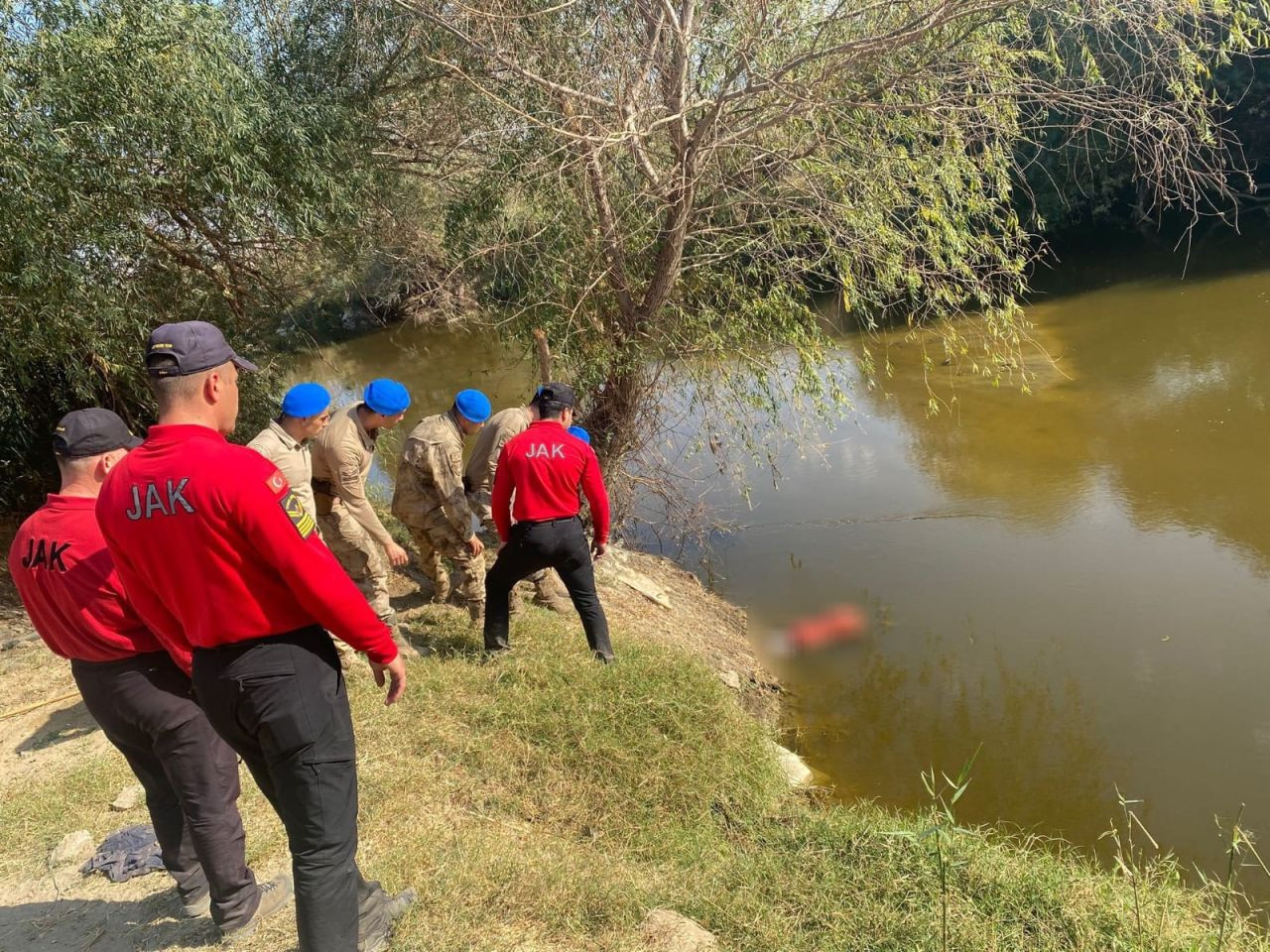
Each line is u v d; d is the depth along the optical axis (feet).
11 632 20.98
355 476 16.47
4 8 20.59
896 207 24.29
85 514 9.23
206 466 7.11
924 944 10.66
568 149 24.47
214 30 24.40
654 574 29.99
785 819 15.71
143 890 11.41
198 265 30.71
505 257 26.32
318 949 8.18
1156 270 65.67
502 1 24.71
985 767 20.25
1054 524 32.55
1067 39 23.68
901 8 23.36
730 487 38.09
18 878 11.96
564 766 15.58
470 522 18.88
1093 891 11.78
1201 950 10.75
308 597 7.45
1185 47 21.31
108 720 9.45
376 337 70.95
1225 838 17.51
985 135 23.43
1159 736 20.84
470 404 18.48
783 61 24.41
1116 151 24.73
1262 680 22.54
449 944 10.02
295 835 8.16
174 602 7.52
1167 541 30.48
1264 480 33.99
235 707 7.63
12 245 20.72
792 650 26.27
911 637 26.35
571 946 10.44
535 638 19.22
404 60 31.53
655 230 26.71
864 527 33.88
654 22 24.56
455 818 13.64
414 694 16.65
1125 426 40.60
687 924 11.13
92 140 21.79
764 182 25.39
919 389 47.85
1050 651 24.88
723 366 27.94
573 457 16.85
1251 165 63.98
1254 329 51.08
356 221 31.81
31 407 28.84
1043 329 56.85
